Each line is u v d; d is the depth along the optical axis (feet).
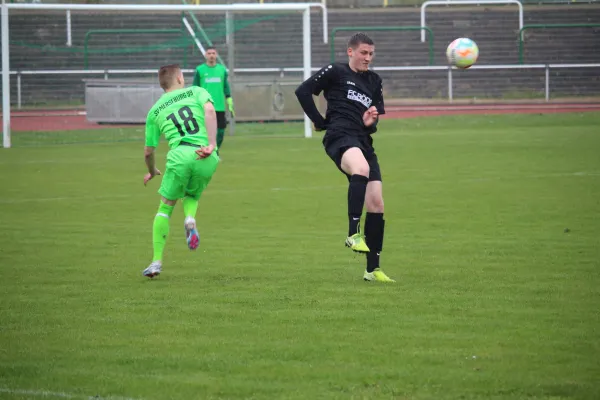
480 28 358.43
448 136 209.67
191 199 73.26
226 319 56.75
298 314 57.88
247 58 286.87
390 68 310.45
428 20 362.33
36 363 47.29
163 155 180.86
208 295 64.13
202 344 50.75
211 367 46.34
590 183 128.77
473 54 115.14
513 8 367.45
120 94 247.29
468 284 67.41
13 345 50.83
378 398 41.32
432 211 106.83
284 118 231.71
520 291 64.59
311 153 180.04
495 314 57.41
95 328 54.65
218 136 168.04
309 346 50.08
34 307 60.59
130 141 214.48
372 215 69.10
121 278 71.00
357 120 69.77
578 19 366.43
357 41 69.87
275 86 231.30
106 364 47.09
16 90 287.69
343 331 53.42
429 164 155.02
